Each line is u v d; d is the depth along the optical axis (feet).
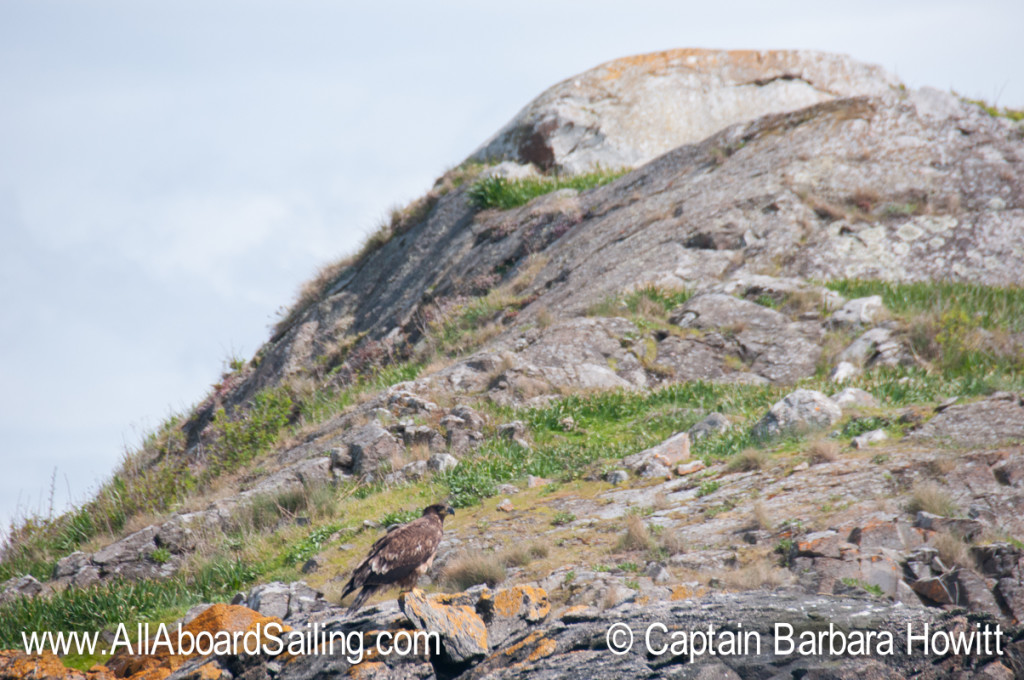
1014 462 115.14
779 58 495.82
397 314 372.99
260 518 167.53
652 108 470.39
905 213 260.83
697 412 183.62
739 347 216.33
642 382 211.61
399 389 218.59
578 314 250.98
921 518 103.45
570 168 447.83
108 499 215.72
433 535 84.69
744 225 269.64
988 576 89.76
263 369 410.11
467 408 196.44
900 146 289.33
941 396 160.86
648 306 239.91
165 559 160.15
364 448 183.52
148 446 332.39
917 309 210.59
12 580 156.56
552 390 208.44
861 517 107.45
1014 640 67.82
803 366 202.39
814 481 123.54
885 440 137.08
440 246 403.34
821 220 265.75
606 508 134.21
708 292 241.96
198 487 221.25
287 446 219.82
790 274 245.86
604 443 174.09
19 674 96.27
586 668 71.36
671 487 138.21
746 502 122.11
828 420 152.56
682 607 80.69
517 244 351.05
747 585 93.86
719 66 492.13
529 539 124.16
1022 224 244.01
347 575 126.52
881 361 192.24
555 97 481.87
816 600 81.00
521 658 78.69
